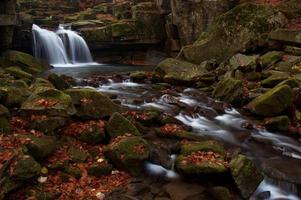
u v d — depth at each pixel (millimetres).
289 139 8898
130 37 22062
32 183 6141
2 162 5770
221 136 8953
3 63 15625
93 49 22188
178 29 21031
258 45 15773
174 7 20812
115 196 6223
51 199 5918
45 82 10680
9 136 6879
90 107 8641
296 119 9680
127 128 8047
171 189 6516
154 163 7242
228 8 18750
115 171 7020
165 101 11547
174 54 21859
